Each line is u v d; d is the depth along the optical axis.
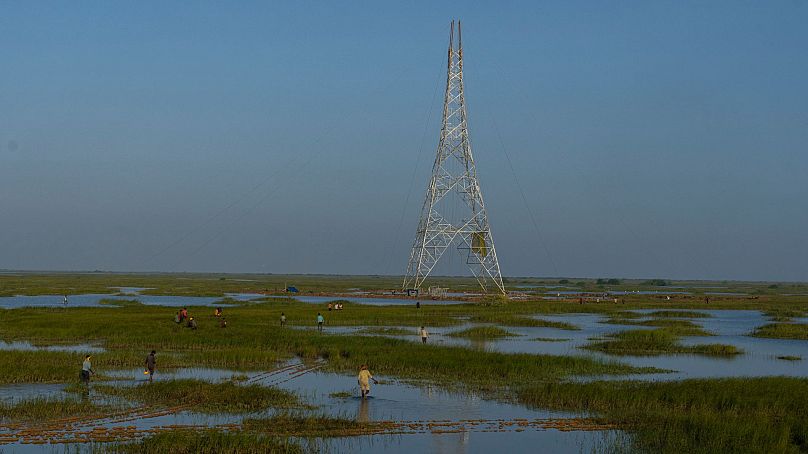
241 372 43.06
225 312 88.19
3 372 38.59
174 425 28.44
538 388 36.31
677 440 26.55
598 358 51.53
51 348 53.31
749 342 66.81
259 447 24.91
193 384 35.31
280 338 56.81
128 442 25.73
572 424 29.83
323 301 125.56
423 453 25.67
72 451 24.61
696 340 68.19
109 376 40.12
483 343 61.94
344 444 26.58
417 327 75.31
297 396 35.19
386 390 37.53
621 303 129.38
